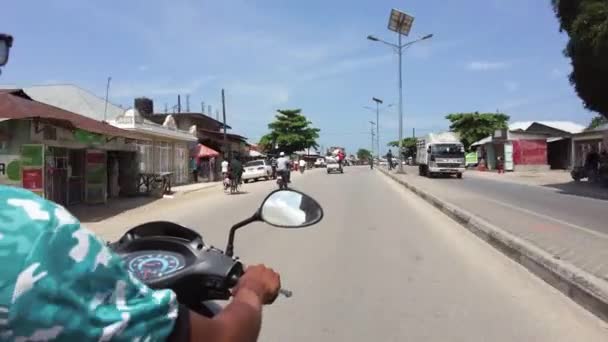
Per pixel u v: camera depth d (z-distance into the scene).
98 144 19.73
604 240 10.20
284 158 27.20
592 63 23.00
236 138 55.50
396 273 7.99
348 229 12.75
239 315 1.73
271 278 2.04
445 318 5.83
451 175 43.53
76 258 1.38
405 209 17.67
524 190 25.97
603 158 30.39
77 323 1.33
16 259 1.28
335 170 56.22
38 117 14.09
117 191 23.75
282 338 5.23
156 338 1.46
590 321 5.75
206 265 2.46
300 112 89.81
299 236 11.63
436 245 10.50
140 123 27.44
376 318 5.84
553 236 10.76
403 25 46.09
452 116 77.31
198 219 15.27
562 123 66.88
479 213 15.34
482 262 8.83
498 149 56.81
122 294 1.45
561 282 6.96
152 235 2.71
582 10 22.95
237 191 27.72
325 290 7.00
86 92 35.53
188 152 39.56
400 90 48.16
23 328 1.27
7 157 14.75
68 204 18.80
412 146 111.88
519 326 5.57
